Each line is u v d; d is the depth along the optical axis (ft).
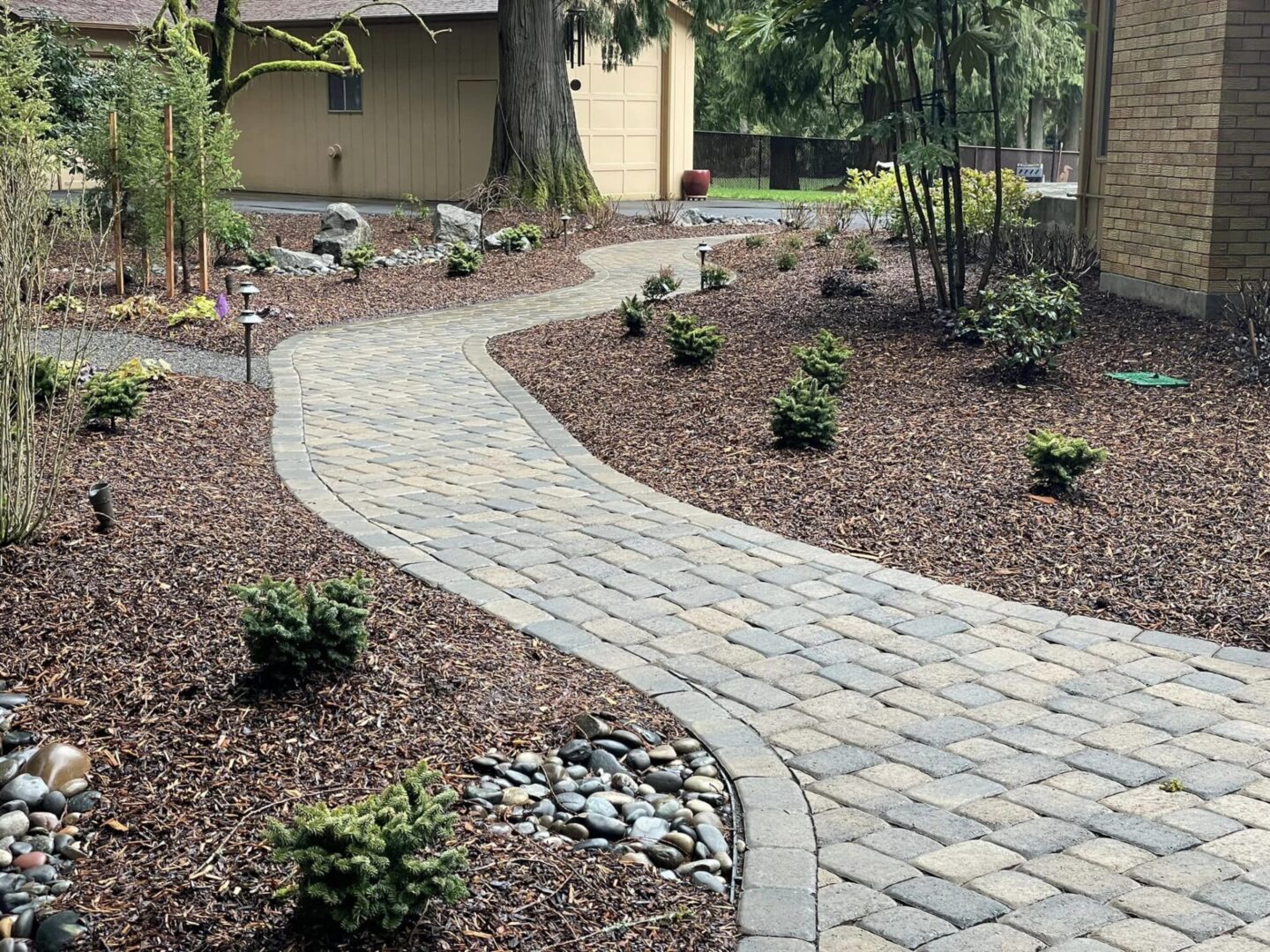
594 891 10.69
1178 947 10.05
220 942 9.68
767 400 28.40
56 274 46.68
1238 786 12.68
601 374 32.50
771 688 15.06
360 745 12.86
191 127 42.83
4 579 15.90
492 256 58.54
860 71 113.60
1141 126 35.37
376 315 43.70
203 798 11.76
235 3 64.34
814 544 20.17
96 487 17.94
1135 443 24.09
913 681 15.25
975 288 39.60
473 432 27.55
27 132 20.01
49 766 12.00
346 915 9.57
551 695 14.52
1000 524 20.51
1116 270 37.22
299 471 23.88
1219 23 31.32
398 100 93.25
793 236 60.80
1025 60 112.47
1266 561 18.66
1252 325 28.40
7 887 10.39
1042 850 11.55
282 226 70.08
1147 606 17.47
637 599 17.80
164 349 35.81
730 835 11.94
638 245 64.69
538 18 72.69
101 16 88.84
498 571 18.75
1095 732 13.93
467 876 10.64
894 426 25.99
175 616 15.30
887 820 12.14
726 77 124.16
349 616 14.14
